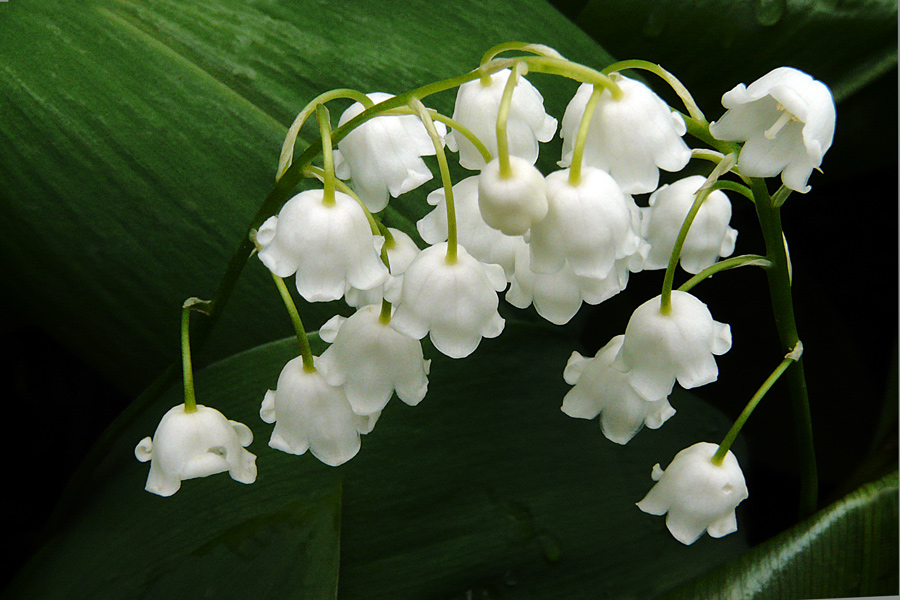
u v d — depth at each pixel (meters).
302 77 0.20
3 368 0.23
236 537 0.19
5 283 0.20
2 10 0.20
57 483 0.23
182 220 0.20
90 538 0.19
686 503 0.18
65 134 0.20
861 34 0.21
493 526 0.20
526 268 0.17
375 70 0.20
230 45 0.20
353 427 0.17
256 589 0.18
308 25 0.20
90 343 0.21
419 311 0.16
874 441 0.21
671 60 0.22
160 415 0.19
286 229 0.16
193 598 0.18
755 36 0.21
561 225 0.16
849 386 0.23
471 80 0.17
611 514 0.20
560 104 0.20
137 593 0.19
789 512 0.22
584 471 0.20
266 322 0.20
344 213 0.16
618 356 0.17
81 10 0.20
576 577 0.20
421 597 0.19
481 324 0.16
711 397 0.23
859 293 0.25
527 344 0.20
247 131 0.20
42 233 0.20
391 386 0.17
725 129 0.17
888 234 0.24
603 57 0.21
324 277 0.16
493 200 0.16
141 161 0.20
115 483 0.19
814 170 0.23
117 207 0.20
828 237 0.25
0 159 0.20
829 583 0.19
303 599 0.18
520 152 0.17
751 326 0.23
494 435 0.20
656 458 0.20
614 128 0.16
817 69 0.21
